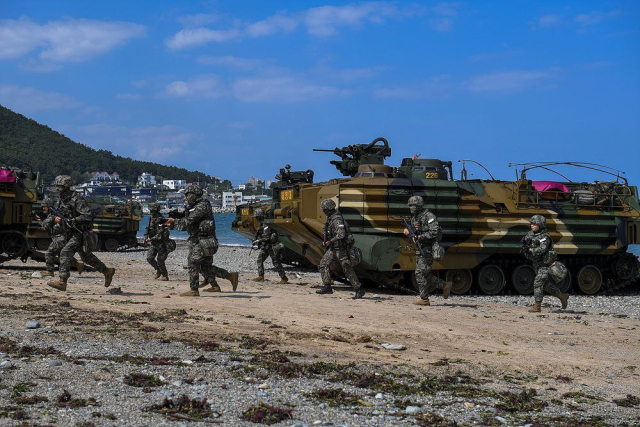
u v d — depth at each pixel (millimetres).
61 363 7730
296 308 13953
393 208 20547
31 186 22797
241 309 13383
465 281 22047
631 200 24484
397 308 14930
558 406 7516
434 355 9906
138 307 12867
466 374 8883
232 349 9148
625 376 9391
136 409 6176
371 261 19984
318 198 21406
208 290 16422
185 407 6320
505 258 22453
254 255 42969
